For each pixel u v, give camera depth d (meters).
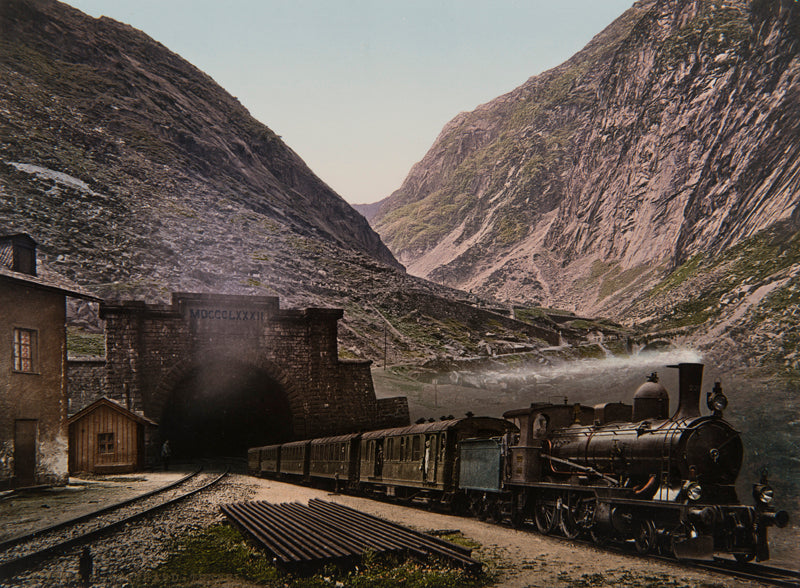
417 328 127.25
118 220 120.06
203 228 135.62
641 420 14.85
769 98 169.38
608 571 11.38
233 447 59.69
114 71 187.62
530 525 17.61
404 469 23.05
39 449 23.92
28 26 182.38
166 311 45.25
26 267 24.86
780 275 86.12
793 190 130.75
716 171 178.00
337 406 48.31
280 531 14.12
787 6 176.12
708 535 11.70
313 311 48.38
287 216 181.62
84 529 15.77
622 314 181.00
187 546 13.82
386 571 11.13
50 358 24.53
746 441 27.14
